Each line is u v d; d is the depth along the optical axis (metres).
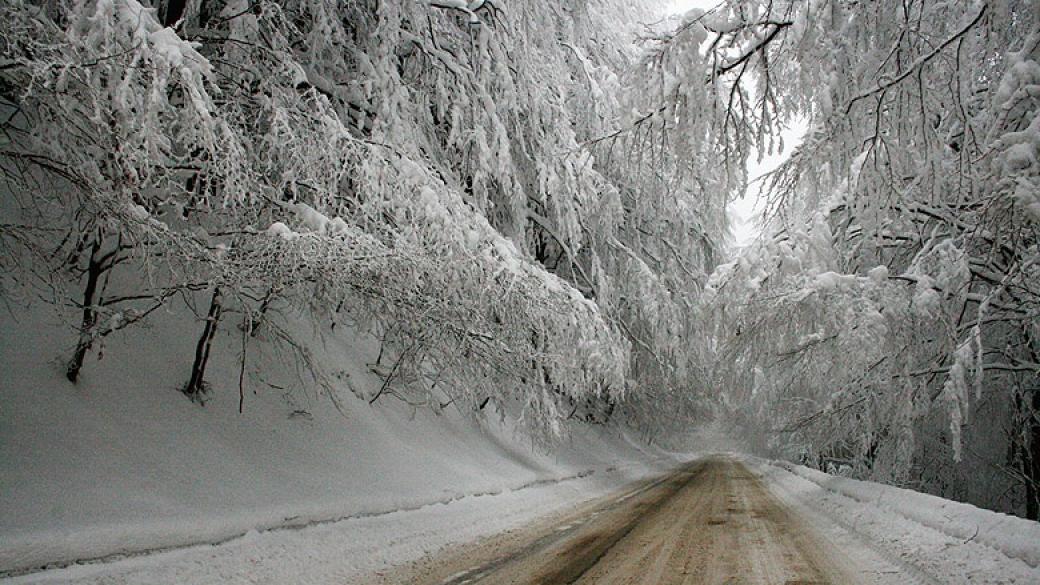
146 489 6.57
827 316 10.14
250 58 8.71
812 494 15.96
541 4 13.90
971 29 6.20
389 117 10.30
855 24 6.26
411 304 9.41
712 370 14.75
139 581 5.24
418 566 7.02
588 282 18.17
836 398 14.16
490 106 11.82
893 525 9.30
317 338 12.29
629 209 20.12
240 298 8.13
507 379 12.22
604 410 28.75
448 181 11.55
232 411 9.00
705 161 7.25
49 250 7.26
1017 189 5.79
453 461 13.05
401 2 10.91
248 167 7.29
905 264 11.24
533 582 6.31
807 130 7.68
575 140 15.09
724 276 11.04
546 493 14.41
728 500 15.05
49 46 5.21
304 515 7.65
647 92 6.97
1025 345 10.58
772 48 7.21
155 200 7.89
